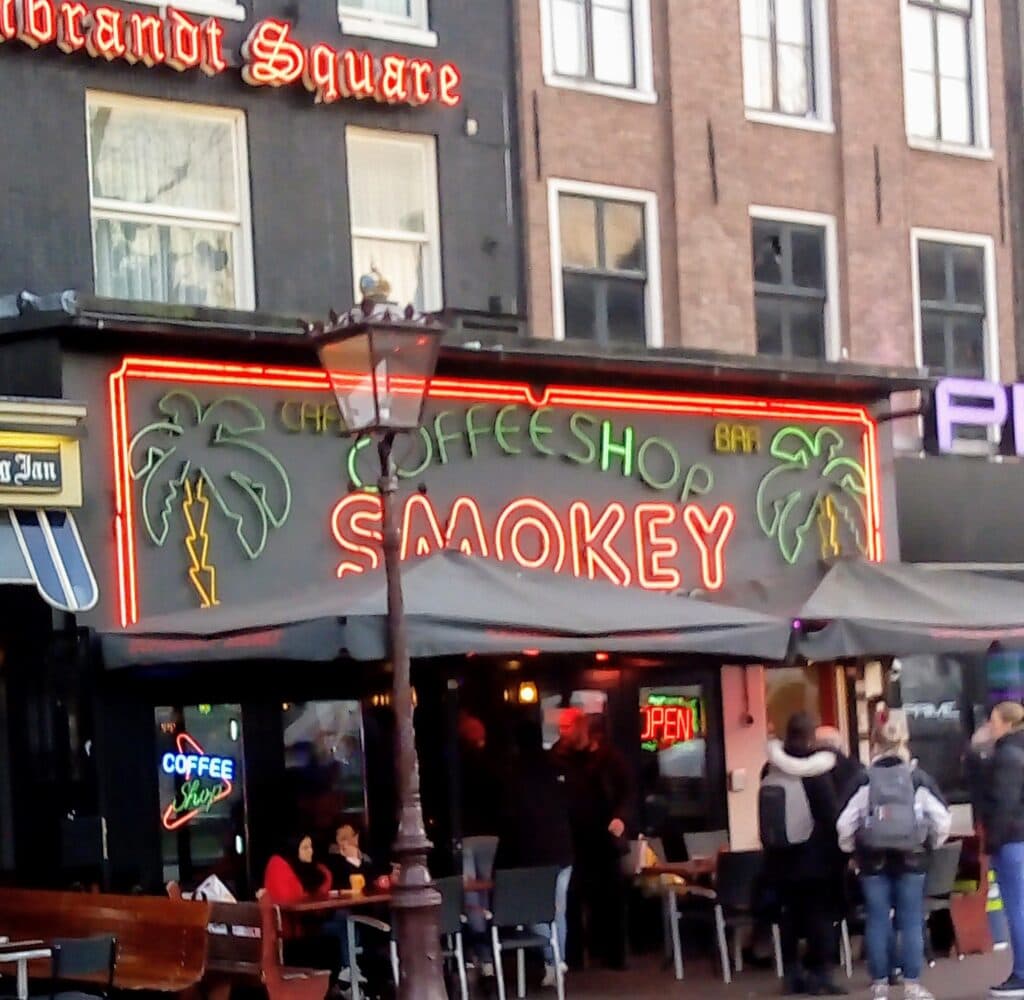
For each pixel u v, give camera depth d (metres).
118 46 13.66
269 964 10.36
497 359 13.92
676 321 17.03
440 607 10.72
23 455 11.66
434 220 15.53
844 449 16.50
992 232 19.70
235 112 14.43
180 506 12.58
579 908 13.67
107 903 10.86
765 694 15.82
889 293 18.61
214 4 14.33
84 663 12.05
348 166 15.02
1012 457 18.28
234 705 12.83
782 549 15.88
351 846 12.32
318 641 10.37
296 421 13.20
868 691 16.47
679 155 17.16
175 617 11.70
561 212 16.45
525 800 12.51
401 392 9.73
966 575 14.34
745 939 14.09
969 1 19.83
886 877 11.50
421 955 9.59
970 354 19.50
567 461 14.62
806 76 18.52
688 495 15.30
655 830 14.86
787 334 17.98
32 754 12.38
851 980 12.66
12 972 10.66
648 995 12.23
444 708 13.53
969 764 11.76
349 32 14.99
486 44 15.94
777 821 11.91
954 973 12.72
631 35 17.22
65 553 11.80
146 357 12.50
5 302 12.68
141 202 14.02
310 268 14.68
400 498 13.60
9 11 13.13
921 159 19.19
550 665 13.96
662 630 11.14
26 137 13.30
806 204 18.16
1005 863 11.52
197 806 12.61
